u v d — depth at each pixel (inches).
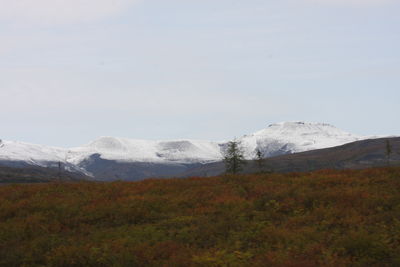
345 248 768.3
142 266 728.3
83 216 1123.9
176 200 1253.7
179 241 876.6
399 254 710.5
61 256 781.3
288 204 1140.5
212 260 710.5
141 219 1099.3
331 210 1035.3
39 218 1091.3
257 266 682.2
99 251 791.1
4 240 935.0
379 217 955.3
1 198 1365.7
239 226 964.6
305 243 807.7
